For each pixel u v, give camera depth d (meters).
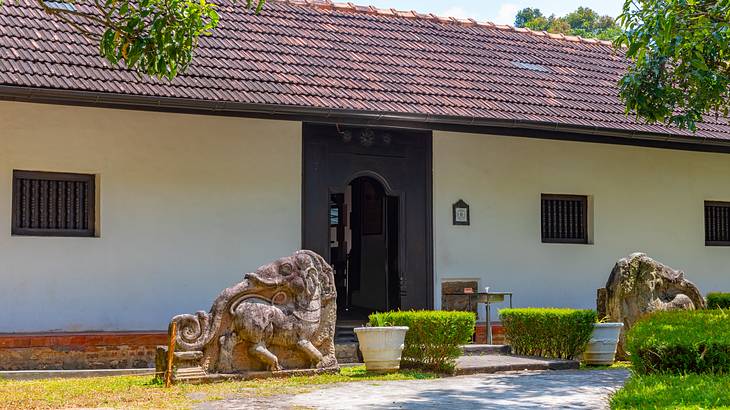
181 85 14.74
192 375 12.13
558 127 17.11
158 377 12.19
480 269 17.50
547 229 18.39
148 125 15.09
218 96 14.64
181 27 9.85
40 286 14.24
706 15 13.21
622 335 15.48
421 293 17.02
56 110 14.48
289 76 16.19
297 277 13.08
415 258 16.98
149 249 14.98
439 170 17.27
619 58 22.36
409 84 17.23
